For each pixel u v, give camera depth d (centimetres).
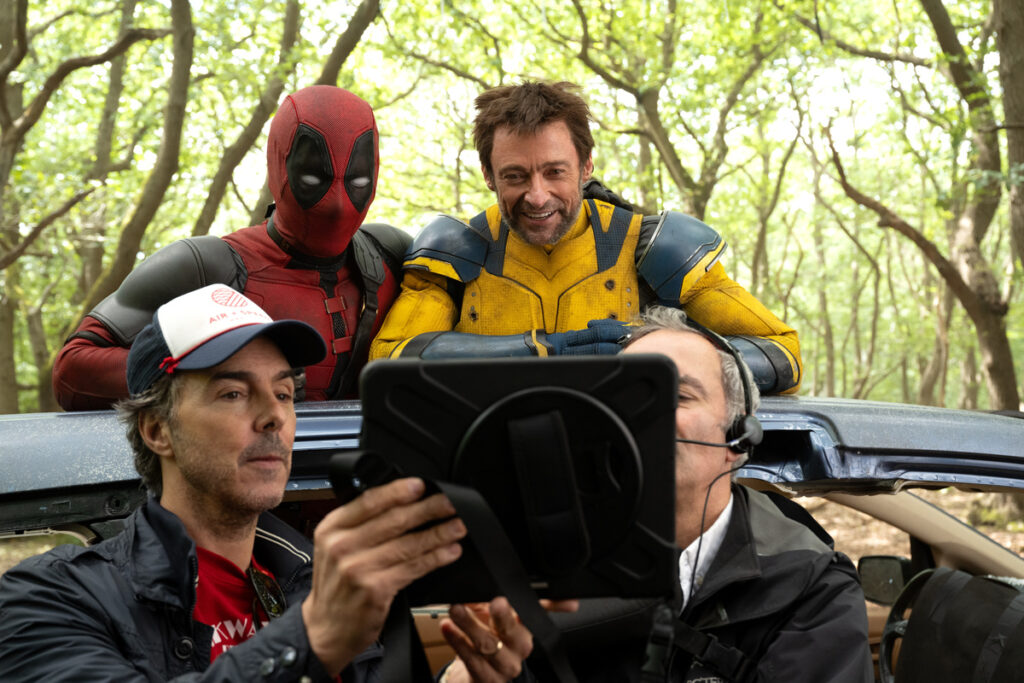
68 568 158
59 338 1659
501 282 289
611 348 260
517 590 113
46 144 1617
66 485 179
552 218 276
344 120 265
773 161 2498
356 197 268
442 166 1662
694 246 288
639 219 297
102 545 163
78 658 145
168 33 884
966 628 219
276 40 1227
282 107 270
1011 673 204
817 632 165
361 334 280
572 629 163
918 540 288
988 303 1023
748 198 1988
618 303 289
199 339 157
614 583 120
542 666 152
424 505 112
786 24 1317
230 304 163
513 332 287
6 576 158
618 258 293
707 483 176
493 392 116
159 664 153
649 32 1340
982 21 1123
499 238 293
